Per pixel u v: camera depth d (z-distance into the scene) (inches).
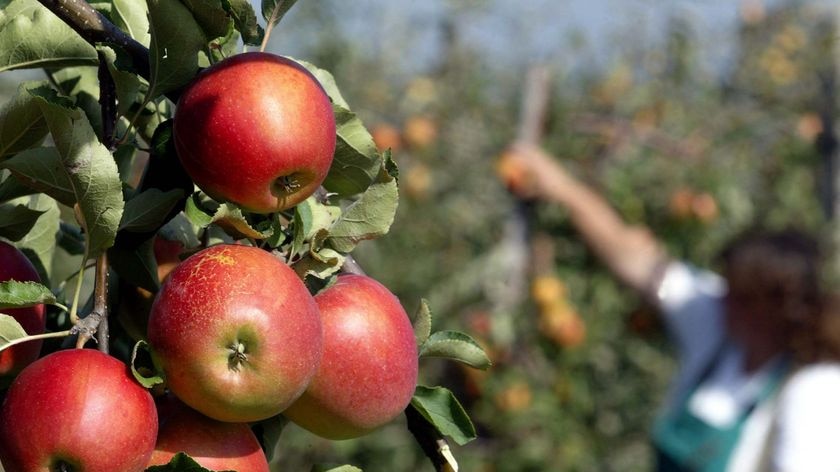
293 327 38.5
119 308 46.8
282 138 39.9
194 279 38.2
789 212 248.4
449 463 46.5
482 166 231.9
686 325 154.6
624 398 227.1
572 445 211.6
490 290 204.1
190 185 43.3
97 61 46.4
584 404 214.1
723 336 141.8
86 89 51.8
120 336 48.5
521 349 210.7
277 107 40.1
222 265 38.6
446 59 249.3
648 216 235.6
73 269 64.2
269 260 39.7
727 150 253.6
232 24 41.3
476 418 210.7
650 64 263.9
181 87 42.4
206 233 48.4
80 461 35.6
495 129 237.9
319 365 41.6
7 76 123.6
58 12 41.8
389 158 43.9
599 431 222.7
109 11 49.8
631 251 174.2
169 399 40.4
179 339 37.5
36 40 45.4
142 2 50.1
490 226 228.8
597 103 253.9
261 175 40.1
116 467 36.0
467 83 245.1
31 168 39.1
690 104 259.6
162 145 42.9
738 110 259.3
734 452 133.4
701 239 235.3
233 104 39.9
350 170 46.8
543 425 209.9
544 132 234.8
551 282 208.4
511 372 208.4
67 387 35.9
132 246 43.9
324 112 41.5
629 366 229.5
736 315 135.2
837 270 228.1
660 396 229.0
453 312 212.2
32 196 50.3
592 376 226.1
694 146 241.4
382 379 43.1
